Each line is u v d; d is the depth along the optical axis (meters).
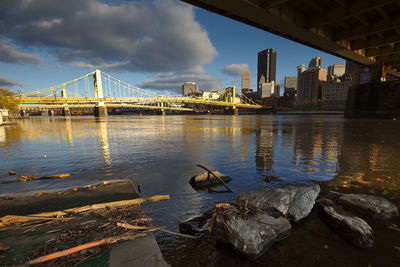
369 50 34.97
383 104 48.22
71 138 18.27
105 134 21.94
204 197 4.96
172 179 6.39
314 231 3.54
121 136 19.73
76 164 8.43
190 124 43.12
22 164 8.52
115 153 10.78
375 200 4.32
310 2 17.66
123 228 2.98
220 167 7.84
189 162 8.68
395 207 4.17
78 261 2.24
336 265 2.71
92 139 17.42
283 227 3.37
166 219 3.88
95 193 4.79
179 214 4.08
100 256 2.34
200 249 3.06
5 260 2.19
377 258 2.84
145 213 3.76
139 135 20.69
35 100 103.12
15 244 2.52
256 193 4.34
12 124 46.16
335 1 17.83
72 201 4.29
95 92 126.69
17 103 74.38
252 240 2.95
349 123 39.06
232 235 3.00
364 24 21.77
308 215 4.05
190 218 3.83
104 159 9.36
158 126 36.34
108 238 2.63
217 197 4.97
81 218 3.33
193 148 12.29
